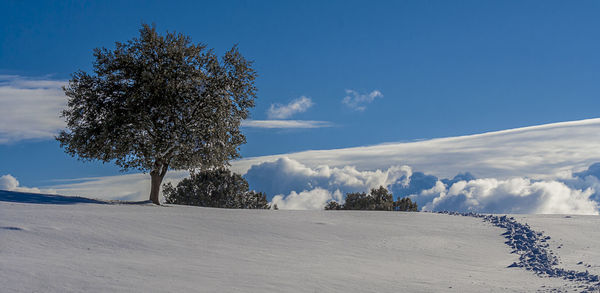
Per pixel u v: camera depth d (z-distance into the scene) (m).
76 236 16.05
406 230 23.81
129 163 31.84
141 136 31.61
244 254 16.12
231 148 33.97
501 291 11.69
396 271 14.43
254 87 34.69
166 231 18.92
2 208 20.66
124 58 31.53
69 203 26.41
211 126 31.83
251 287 10.66
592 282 13.00
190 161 32.88
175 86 31.81
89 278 10.28
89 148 31.39
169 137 30.97
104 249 14.81
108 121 30.38
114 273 11.02
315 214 28.45
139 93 31.47
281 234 20.88
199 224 21.28
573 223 26.97
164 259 13.98
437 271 14.94
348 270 14.03
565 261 18.33
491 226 25.48
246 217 24.81
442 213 30.61
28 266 10.94
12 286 9.14
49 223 17.47
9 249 13.34
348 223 25.06
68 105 32.25
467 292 11.48
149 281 10.48
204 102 32.38
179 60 31.89
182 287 10.14
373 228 23.92
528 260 17.91
